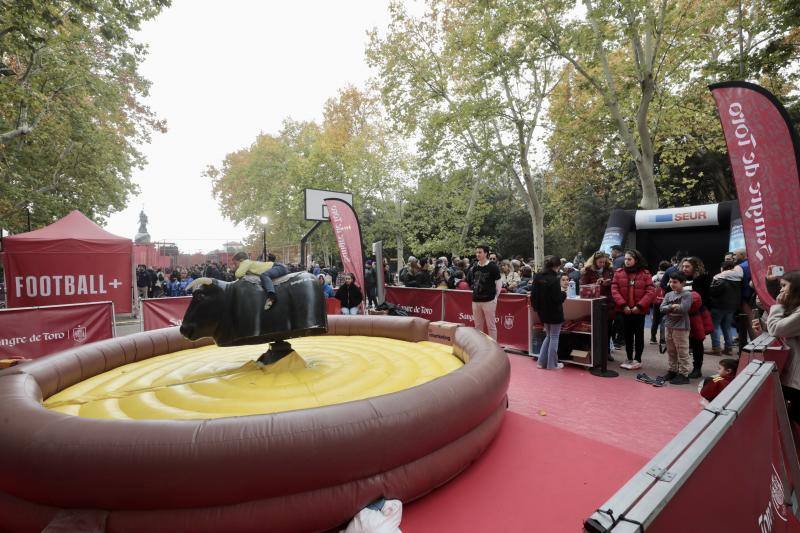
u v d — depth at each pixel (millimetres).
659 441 4340
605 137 20078
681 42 14500
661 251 15852
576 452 4105
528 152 18453
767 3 12383
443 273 13516
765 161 4840
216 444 2576
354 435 2848
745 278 7969
